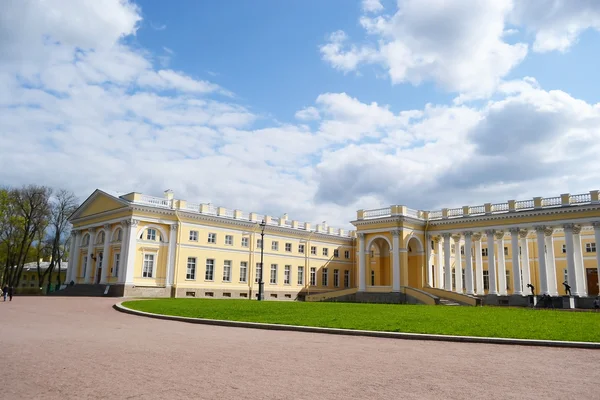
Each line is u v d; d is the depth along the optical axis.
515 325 16.64
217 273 50.66
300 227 59.88
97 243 50.78
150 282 45.75
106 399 6.70
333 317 19.83
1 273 66.06
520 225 42.28
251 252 53.97
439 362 10.10
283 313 21.92
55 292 50.75
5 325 16.55
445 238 47.31
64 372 8.45
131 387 7.40
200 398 6.82
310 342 13.23
